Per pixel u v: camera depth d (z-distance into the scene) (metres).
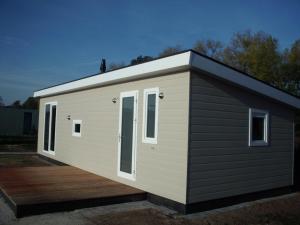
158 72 6.70
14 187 6.88
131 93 7.73
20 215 5.56
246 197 7.40
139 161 7.32
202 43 33.78
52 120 12.51
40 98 13.95
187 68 6.13
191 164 6.16
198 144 6.29
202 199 6.37
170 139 6.48
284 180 8.51
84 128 9.98
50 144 12.55
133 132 7.58
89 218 5.60
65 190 6.82
